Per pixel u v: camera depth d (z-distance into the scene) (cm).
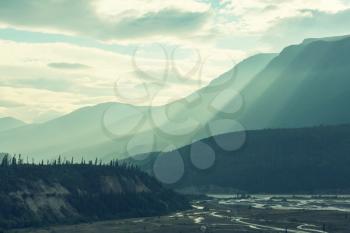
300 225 16450
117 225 16900
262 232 14550
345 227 15800
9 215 16875
